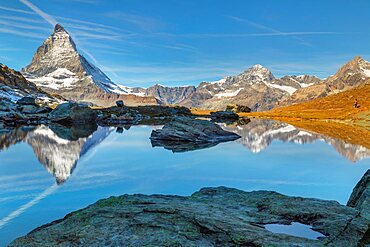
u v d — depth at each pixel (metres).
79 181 29.16
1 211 20.75
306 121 137.00
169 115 189.88
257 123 123.94
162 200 17.55
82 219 14.42
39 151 47.31
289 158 41.88
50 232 13.37
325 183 28.55
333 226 12.77
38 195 24.44
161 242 11.45
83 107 122.31
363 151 47.47
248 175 32.06
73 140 62.38
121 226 13.06
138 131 85.50
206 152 47.59
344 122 126.00
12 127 93.69
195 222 12.91
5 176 30.81
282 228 13.07
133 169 34.75
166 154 45.72
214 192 20.38
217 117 172.62
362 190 18.08
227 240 11.38
